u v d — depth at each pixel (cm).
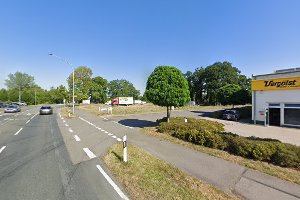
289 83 2059
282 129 1933
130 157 831
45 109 3150
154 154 896
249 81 7438
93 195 509
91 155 864
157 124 1891
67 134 1406
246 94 3650
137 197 501
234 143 909
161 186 564
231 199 507
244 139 924
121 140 1198
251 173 680
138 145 1066
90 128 1719
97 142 1139
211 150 956
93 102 9569
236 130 1873
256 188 570
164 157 852
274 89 2173
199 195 520
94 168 700
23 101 8469
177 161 800
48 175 636
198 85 8362
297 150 759
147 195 511
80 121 2273
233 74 7300
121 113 3338
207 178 637
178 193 527
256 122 2342
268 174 673
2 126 1814
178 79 1641
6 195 508
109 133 1457
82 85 5956
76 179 605
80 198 494
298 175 666
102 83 10019
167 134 1354
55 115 3042
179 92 1620
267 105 2245
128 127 1789
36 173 654
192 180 613
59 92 6344
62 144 1083
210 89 7681
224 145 954
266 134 1666
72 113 3350
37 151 931
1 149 966
